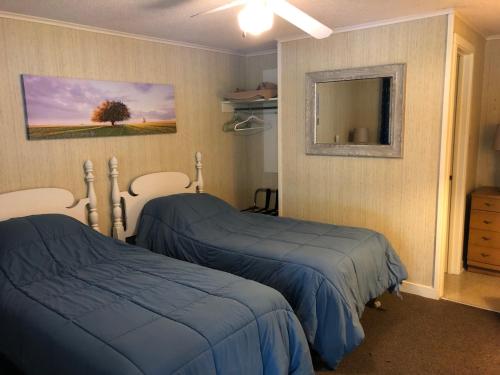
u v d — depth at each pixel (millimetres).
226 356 1752
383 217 3594
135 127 3617
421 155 3324
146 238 3482
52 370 1777
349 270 2605
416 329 2941
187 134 4109
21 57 2869
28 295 2240
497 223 3775
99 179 3400
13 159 2879
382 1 2777
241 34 3619
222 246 3023
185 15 2951
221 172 4523
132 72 3570
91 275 2498
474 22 3396
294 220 3605
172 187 3914
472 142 3965
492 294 3512
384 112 3443
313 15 3113
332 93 3703
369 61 3471
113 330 1800
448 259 4008
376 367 2508
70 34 3125
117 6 2705
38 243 2645
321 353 2424
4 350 2125
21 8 2697
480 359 2570
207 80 4270
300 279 2529
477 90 3938
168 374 1542
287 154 4105
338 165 3791
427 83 3217
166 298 2109
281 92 4031
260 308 2008
